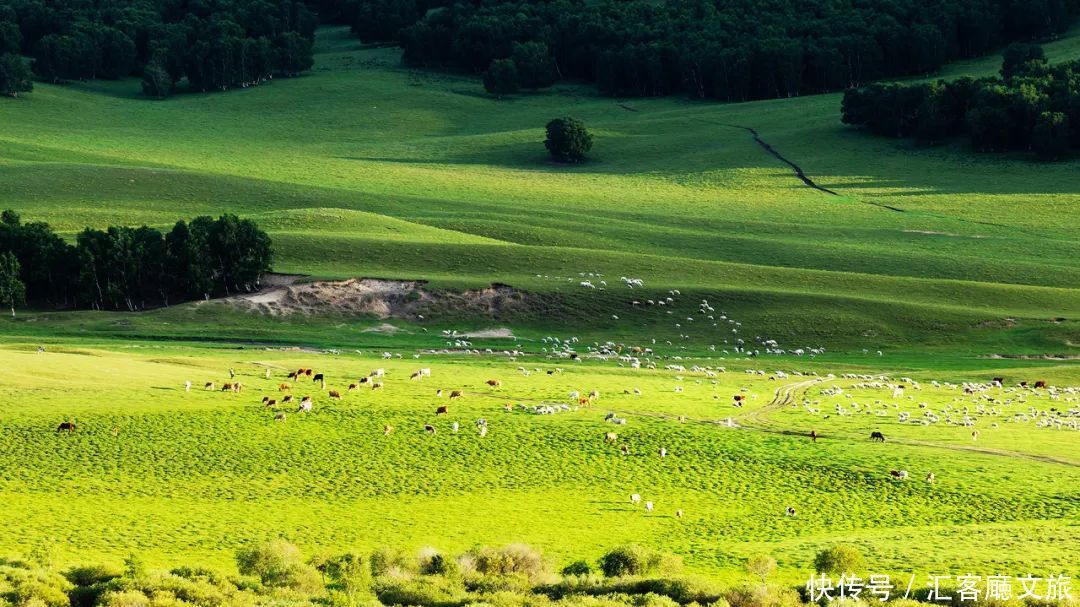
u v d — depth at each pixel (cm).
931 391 13488
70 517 7794
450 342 16350
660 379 13638
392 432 10350
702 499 8894
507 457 9794
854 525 8238
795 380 14075
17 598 5431
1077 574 6588
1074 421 11606
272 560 6506
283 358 14350
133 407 10575
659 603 5709
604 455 9944
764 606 5838
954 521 8312
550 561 6869
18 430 9644
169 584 5781
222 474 9038
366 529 7900
